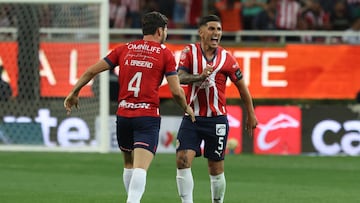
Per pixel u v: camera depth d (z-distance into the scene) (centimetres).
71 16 4191
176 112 4212
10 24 4272
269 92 4294
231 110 4219
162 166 3756
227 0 4678
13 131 4222
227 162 3916
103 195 2919
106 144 4166
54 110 4203
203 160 3959
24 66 4200
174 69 2166
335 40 4588
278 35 4547
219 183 2405
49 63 4197
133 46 2191
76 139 4197
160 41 2209
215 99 2347
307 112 4216
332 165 3875
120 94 2198
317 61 4281
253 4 4841
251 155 4159
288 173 3622
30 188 3089
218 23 2331
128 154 2289
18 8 4206
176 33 4472
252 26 4828
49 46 4194
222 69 2344
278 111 4212
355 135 4209
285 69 4288
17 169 3653
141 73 2162
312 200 2869
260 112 4219
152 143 2161
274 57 4284
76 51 4184
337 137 4216
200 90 2334
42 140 4222
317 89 4288
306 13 4916
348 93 4288
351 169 3769
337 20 4953
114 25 4956
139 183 2117
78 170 3638
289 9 4881
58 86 4191
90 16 4169
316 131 4219
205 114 2339
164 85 4275
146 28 2195
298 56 4281
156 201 2789
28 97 4206
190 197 2348
